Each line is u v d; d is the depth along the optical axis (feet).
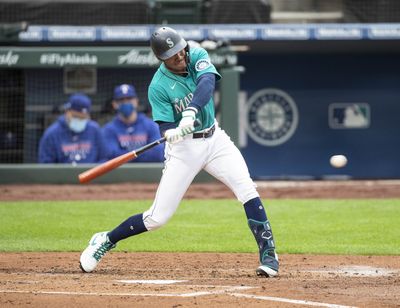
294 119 265.95
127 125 214.90
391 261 106.93
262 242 88.63
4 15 239.09
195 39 230.07
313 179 264.93
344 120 267.59
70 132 216.13
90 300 71.82
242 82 264.93
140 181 216.54
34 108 231.50
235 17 239.71
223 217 159.63
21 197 193.36
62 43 237.04
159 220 88.89
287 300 71.67
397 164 269.03
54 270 96.12
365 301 71.61
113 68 229.86
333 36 232.94
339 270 97.45
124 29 229.66
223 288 78.69
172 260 107.45
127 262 104.99
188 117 81.87
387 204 180.24
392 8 244.22
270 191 209.67
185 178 87.35
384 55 267.59
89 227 144.97
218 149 87.81
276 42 243.60
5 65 214.69
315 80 266.36
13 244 123.65
